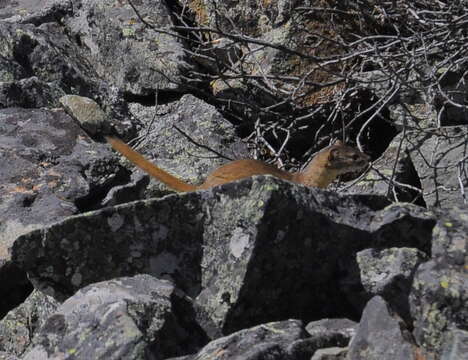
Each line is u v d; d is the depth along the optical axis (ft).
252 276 17.39
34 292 20.33
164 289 17.35
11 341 20.01
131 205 18.34
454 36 27.37
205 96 31.35
